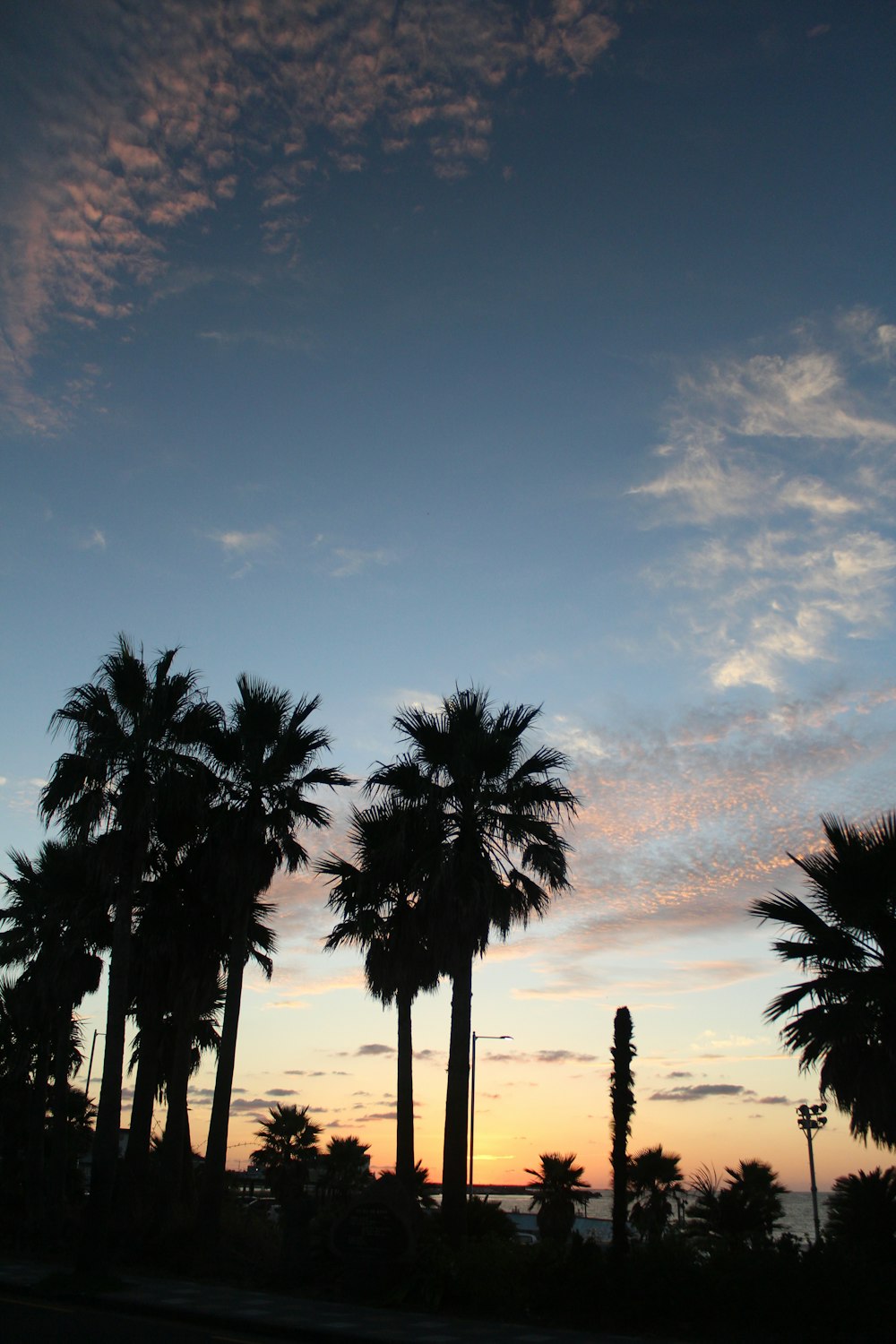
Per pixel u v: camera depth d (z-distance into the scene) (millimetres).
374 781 24250
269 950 28641
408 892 24406
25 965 33125
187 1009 26891
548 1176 42750
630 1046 17594
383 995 25359
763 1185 27172
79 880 29016
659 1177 35531
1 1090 38906
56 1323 14828
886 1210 17500
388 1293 17891
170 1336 13859
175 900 26516
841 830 18438
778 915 18562
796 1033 17047
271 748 26531
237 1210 27875
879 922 17625
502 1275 17219
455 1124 21469
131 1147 26359
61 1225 28828
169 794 23453
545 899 24078
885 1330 14289
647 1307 15664
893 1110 16109
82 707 23844
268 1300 17719
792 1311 14797
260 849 25375
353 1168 48031
